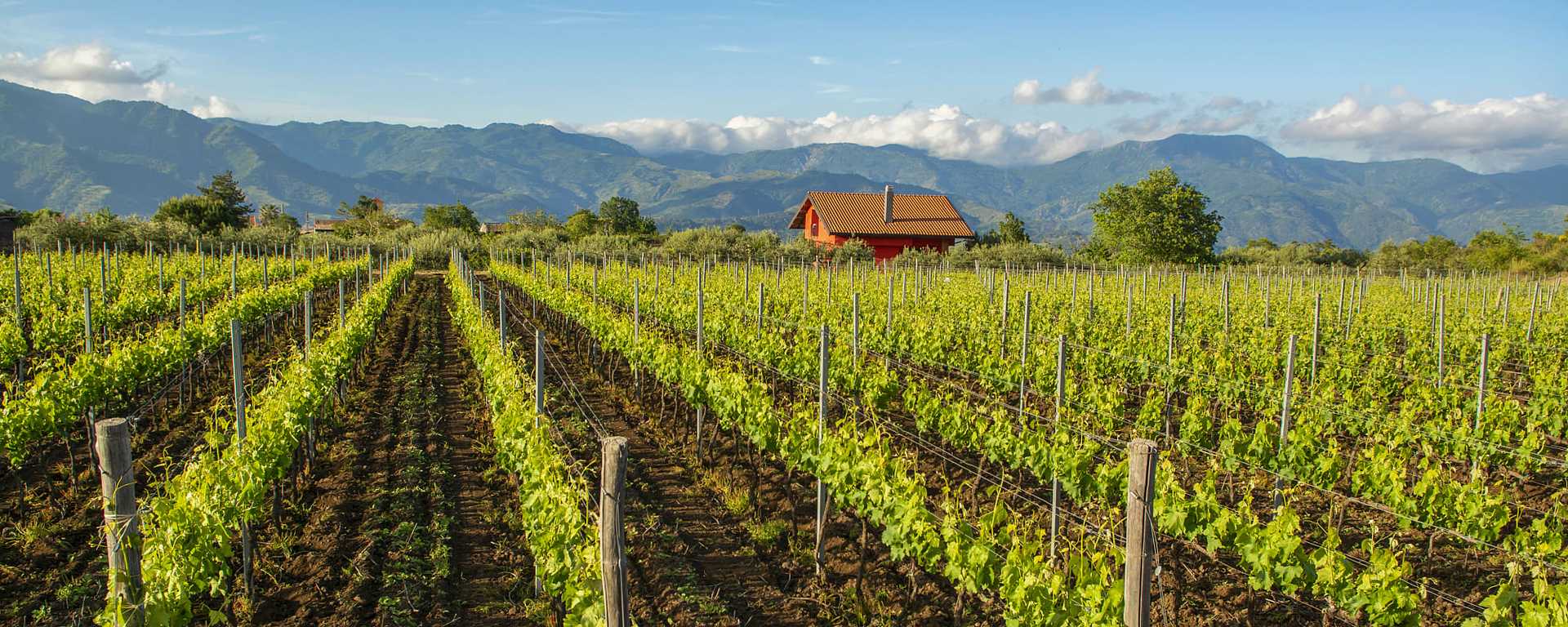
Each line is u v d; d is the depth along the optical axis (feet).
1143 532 12.65
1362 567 22.90
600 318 49.06
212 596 19.44
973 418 29.63
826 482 22.76
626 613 13.48
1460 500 22.77
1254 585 18.90
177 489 18.02
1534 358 47.65
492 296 92.27
